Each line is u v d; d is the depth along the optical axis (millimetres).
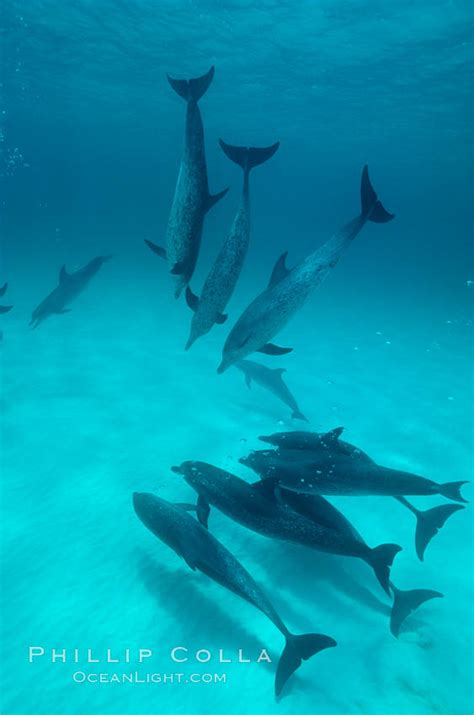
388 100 27234
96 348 12875
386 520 6500
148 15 19172
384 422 9742
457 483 4371
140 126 47625
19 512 6012
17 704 3836
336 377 12562
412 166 57562
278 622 4008
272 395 10750
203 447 8008
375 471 4418
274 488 4410
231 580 4117
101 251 38719
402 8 16219
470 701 4020
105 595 4926
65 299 10203
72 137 66500
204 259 40750
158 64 25234
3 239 41625
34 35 22953
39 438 7766
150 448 7805
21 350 12055
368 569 5566
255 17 18266
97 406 9172
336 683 4145
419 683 4164
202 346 14039
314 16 17578
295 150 53406
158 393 10164
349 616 4863
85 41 23047
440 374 13188
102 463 7219
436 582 5410
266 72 24609
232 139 48250
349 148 48031
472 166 51844
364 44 19547
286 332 17406
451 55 19688
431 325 20250
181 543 4445
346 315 21656
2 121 57438
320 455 4762
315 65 22719
